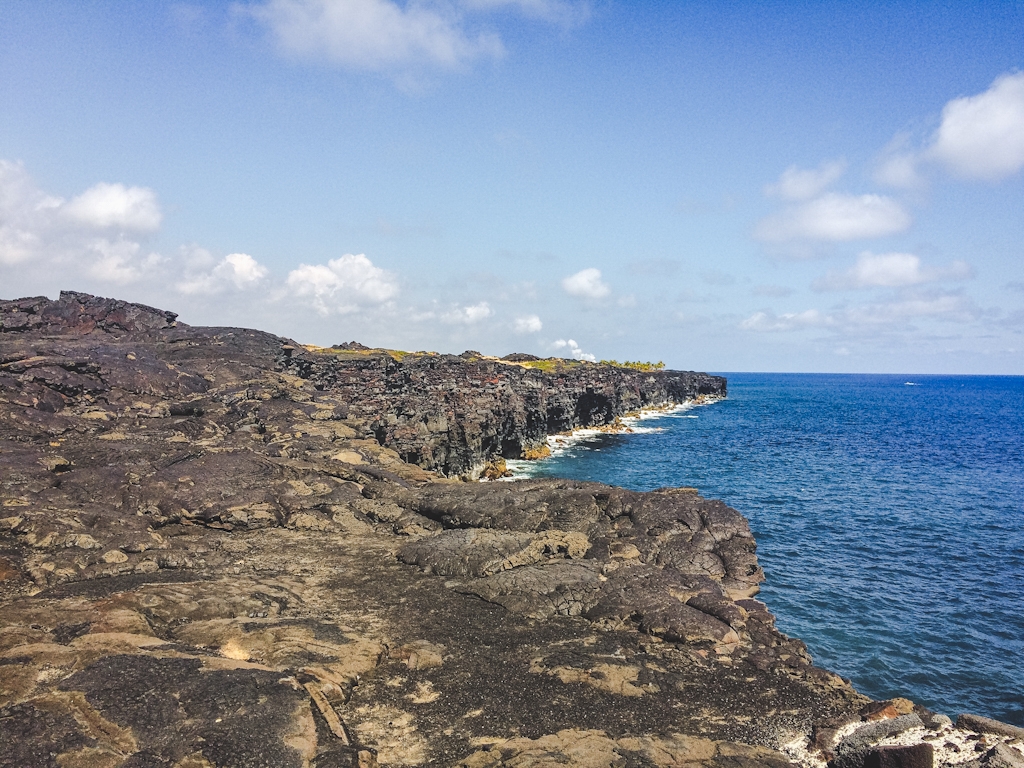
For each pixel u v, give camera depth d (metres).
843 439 119.88
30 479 29.80
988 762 14.48
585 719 17.06
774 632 23.72
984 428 145.12
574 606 24.27
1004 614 36.28
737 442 113.62
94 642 17.03
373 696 17.56
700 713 17.88
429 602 24.25
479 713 17.05
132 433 39.50
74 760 12.41
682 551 30.39
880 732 16.45
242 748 13.27
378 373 84.31
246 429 44.00
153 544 26.31
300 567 27.16
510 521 32.06
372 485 37.19
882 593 39.16
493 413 83.25
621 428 132.00
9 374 41.62
